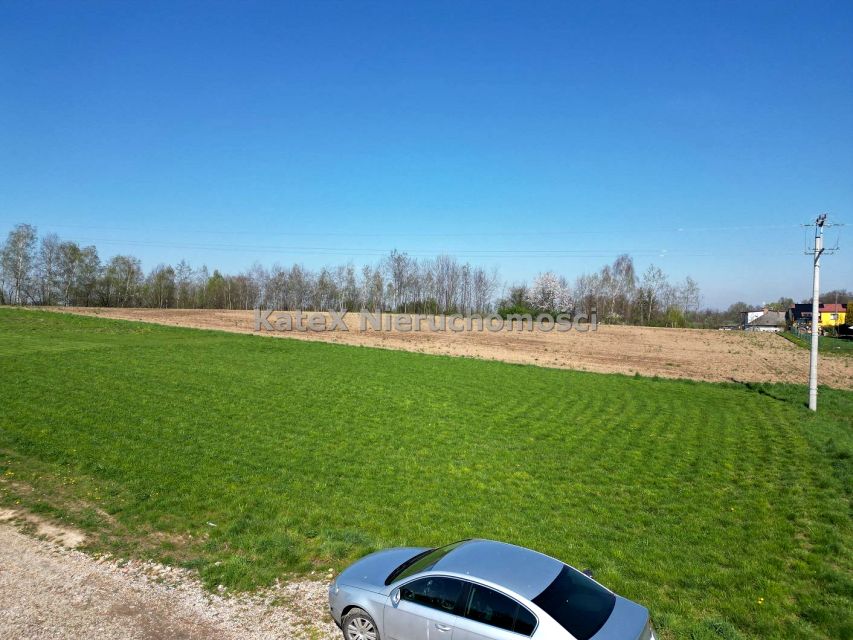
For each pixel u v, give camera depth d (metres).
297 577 10.16
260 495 14.62
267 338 48.84
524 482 16.62
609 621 6.71
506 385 32.28
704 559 11.64
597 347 54.97
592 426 23.72
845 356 51.69
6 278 94.81
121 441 18.44
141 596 9.30
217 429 20.56
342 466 17.36
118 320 56.84
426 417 24.00
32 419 20.14
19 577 9.85
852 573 10.98
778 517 13.98
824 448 20.38
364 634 7.84
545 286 102.06
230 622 8.54
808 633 8.73
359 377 32.38
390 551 9.33
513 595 6.82
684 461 19.00
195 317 67.06
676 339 62.31
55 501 13.59
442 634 7.03
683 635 8.49
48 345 38.62
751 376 40.28
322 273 110.81
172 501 13.87
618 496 15.66
